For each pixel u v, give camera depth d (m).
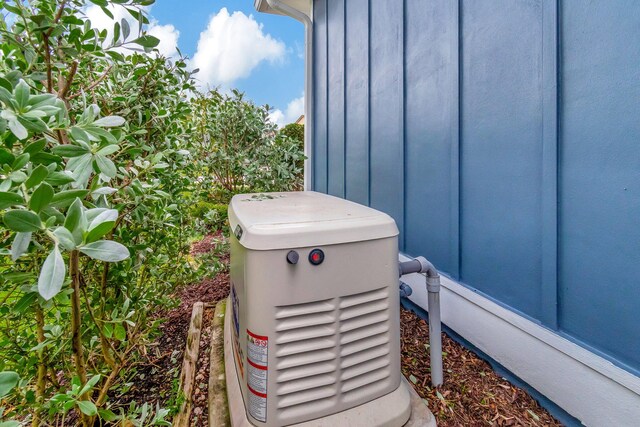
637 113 1.29
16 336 1.61
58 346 1.65
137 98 1.98
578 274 1.54
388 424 1.45
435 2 2.45
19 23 1.20
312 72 5.11
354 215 1.59
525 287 1.82
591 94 1.45
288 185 4.78
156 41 1.36
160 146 2.24
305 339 1.35
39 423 1.48
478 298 2.12
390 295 1.54
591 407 1.49
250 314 1.33
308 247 1.34
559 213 1.62
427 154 2.62
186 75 2.25
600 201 1.44
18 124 0.80
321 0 4.76
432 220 2.59
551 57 1.61
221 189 4.73
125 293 2.05
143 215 1.90
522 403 1.77
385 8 3.16
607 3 1.37
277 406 1.33
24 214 0.74
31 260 1.42
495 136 1.97
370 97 3.51
